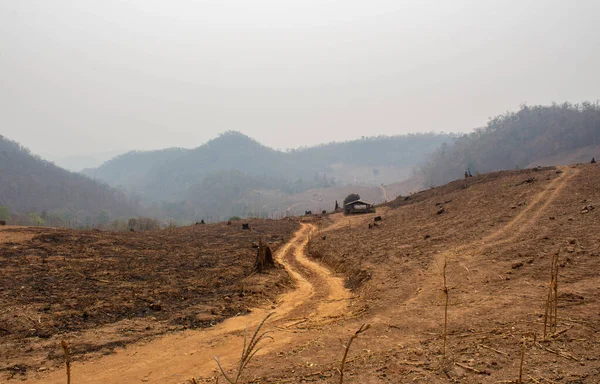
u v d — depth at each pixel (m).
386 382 6.84
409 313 11.87
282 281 19.89
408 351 8.41
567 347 7.61
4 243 23.52
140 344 10.74
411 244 25.95
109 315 13.02
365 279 19.02
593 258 14.93
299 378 7.46
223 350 10.25
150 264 22.22
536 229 22.31
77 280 17.12
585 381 6.20
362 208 59.75
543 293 11.92
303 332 11.37
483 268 16.50
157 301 14.96
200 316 13.41
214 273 20.59
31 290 14.98
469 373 6.90
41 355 9.61
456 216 34.91
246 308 14.74
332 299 16.66
